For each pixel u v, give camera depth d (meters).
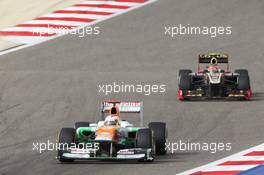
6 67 111.12
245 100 93.88
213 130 79.69
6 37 123.94
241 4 135.75
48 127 81.44
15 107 90.31
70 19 130.25
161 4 136.50
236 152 69.69
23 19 129.88
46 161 66.31
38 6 135.38
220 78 93.31
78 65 112.50
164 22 129.38
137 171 61.88
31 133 78.94
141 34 125.56
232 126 81.25
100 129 64.62
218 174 61.03
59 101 93.31
